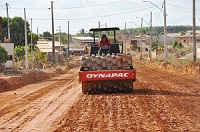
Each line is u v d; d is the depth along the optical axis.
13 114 17.42
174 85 29.08
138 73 46.19
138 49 148.00
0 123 15.23
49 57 94.00
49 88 30.94
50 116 16.50
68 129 13.48
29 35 97.50
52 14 64.81
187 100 20.05
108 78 23.44
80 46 167.62
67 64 81.62
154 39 168.75
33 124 14.77
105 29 27.34
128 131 12.73
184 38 159.38
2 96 25.77
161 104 18.70
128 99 21.00
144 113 16.23
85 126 13.89
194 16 45.44
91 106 18.95
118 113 16.48
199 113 15.93
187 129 12.81
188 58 62.16
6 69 54.00
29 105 20.33
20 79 38.06
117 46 27.03
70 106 19.36
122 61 23.80
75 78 43.78
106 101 20.53
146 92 24.42
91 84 24.16
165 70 53.03
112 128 13.30
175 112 16.27
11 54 60.56
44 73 49.44
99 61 23.91
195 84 29.78
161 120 14.52
